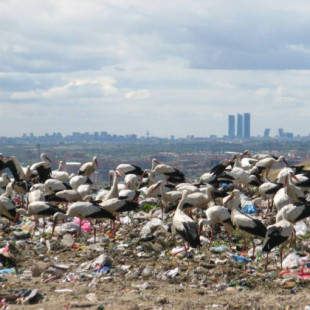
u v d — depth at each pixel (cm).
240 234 2822
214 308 1800
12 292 1972
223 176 3775
